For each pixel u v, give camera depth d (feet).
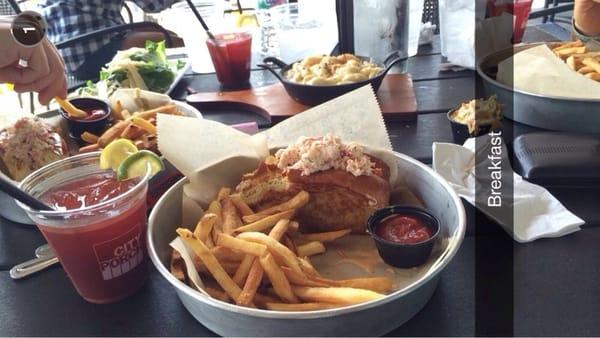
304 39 3.25
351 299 1.27
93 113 2.28
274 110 2.53
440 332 1.26
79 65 4.41
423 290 1.26
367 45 3.06
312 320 1.15
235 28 3.35
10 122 1.90
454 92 2.68
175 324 1.34
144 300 1.43
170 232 1.61
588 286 1.36
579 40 2.82
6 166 1.82
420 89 2.76
